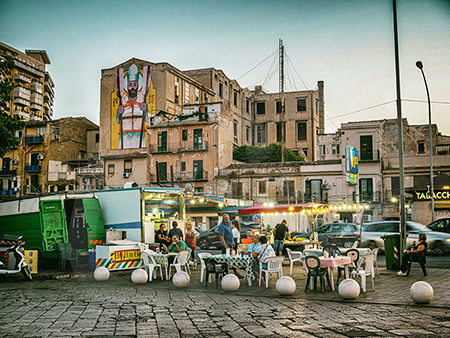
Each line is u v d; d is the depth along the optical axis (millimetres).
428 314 6887
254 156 50344
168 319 6820
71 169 53094
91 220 14078
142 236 13922
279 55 50969
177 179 45625
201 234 25844
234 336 5754
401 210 13297
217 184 44219
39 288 10539
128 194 14297
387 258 13422
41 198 14789
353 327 6137
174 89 49844
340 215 39406
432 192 29016
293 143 58375
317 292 9414
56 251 14312
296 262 16094
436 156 39375
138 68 49719
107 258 12703
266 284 10070
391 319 6594
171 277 12398
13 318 6918
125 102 50062
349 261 9750
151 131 47719
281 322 6539
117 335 5840
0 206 16000
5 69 15859
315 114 58781
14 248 12062
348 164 39000
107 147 50594
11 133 15961
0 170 53844
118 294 9422
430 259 16453
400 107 13797
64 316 7062
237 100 58781
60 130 53094
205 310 7531
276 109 60250
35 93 61719
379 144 40281
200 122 45594
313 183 41094
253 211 18953
